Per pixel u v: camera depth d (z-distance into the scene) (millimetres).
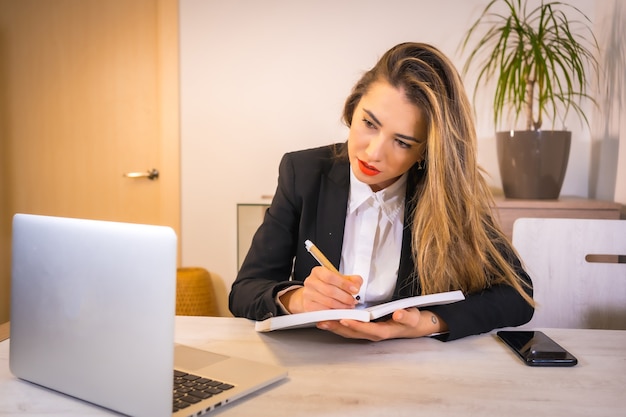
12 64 3115
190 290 2764
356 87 1199
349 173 1329
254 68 2900
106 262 768
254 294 1183
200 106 2953
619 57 2357
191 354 982
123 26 3018
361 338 1043
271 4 2859
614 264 1500
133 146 3074
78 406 810
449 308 1119
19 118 3143
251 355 1012
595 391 870
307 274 1306
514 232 1516
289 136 2908
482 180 1286
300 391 858
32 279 870
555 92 2689
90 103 3086
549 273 1508
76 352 818
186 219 3014
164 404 729
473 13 2730
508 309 1162
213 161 2969
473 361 993
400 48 1124
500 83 2469
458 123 1123
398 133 1077
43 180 3162
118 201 3117
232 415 777
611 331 1174
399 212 1315
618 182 2365
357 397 840
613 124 2418
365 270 1302
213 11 2900
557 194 2430
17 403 821
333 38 2836
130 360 755
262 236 1349
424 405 815
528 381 906
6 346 1079
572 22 2670
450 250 1172
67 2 3045
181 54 2943
